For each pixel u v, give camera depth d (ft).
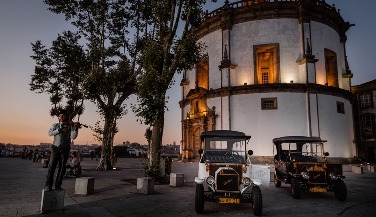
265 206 29.53
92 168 80.33
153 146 48.62
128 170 73.97
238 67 116.47
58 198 24.17
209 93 119.85
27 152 156.76
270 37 114.32
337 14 124.47
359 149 136.87
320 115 107.34
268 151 104.53
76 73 106.01
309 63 109.09
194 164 109.81
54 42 101.86
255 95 109.60
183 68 51.24
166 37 51.75
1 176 51.49
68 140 26.35
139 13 75.87
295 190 34.30
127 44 79.61
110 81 72.23
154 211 25.86
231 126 110.52
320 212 26.78
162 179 47.85
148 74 47.70
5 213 22.77
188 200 31.60
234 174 26.48
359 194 38.60
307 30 113.19
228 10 119.34
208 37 129.70
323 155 40.52
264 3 115.34
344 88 127.85
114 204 28.32
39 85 106.32
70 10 76.59
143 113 46.44
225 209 27.58
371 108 134.82
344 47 131.85
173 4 52.37
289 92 107.34
